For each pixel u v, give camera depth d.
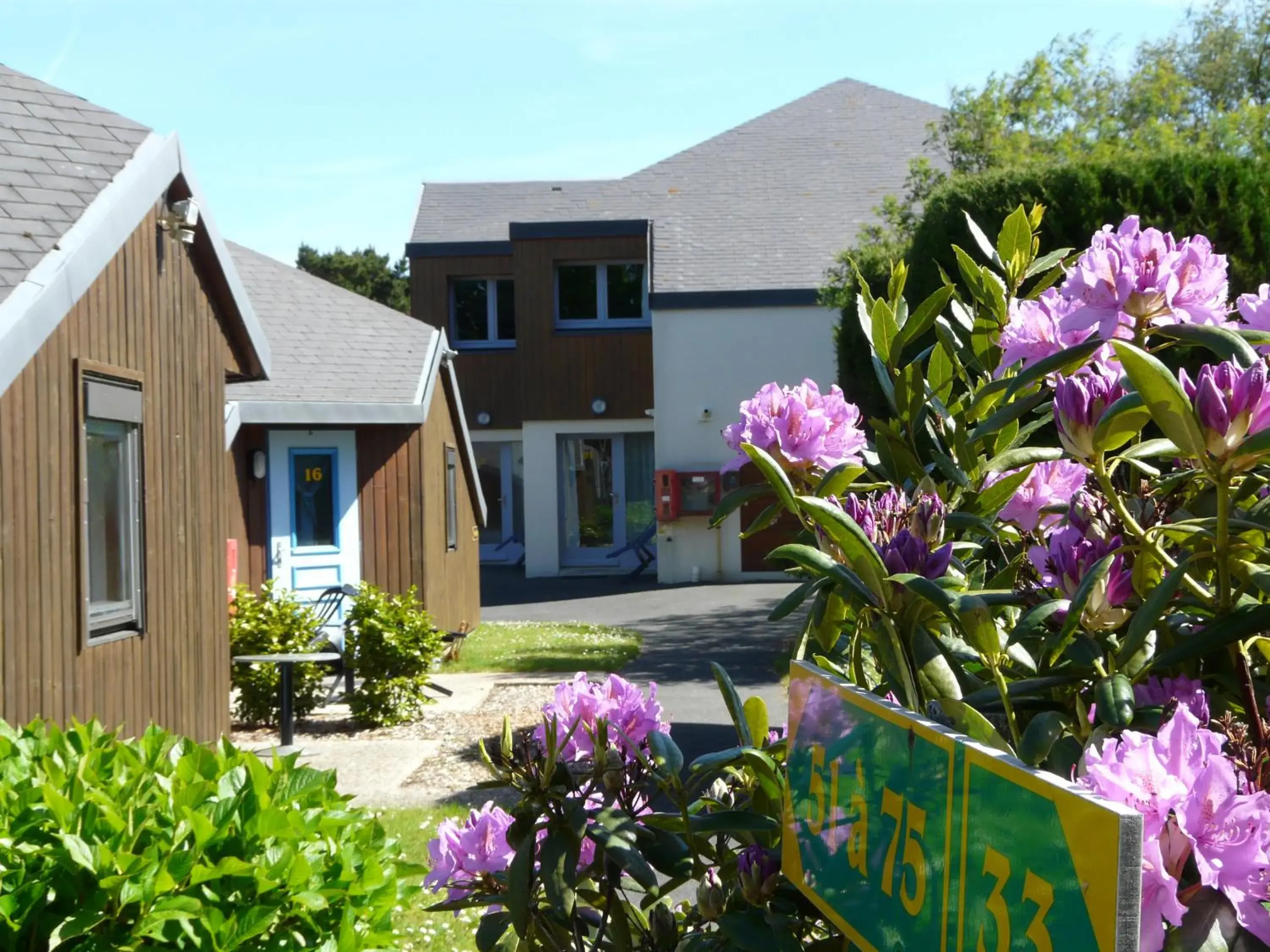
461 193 26.34
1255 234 9.67
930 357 2.18
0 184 5.89
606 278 23.06
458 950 4.73
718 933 1.67
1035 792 0.97
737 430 1.88
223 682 8.33
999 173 10.47
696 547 21.52
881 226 22.28
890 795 1.25
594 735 1.82
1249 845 0.94
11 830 2.68
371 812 6.79
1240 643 1.32
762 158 26.02
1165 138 21.09
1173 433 1.22
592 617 17.28
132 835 2.74
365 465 12.75
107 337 6.47
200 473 7.96
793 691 1.57
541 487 23.20
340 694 11.19
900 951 1.20
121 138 6.85
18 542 5.47
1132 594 1.39
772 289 21.50
